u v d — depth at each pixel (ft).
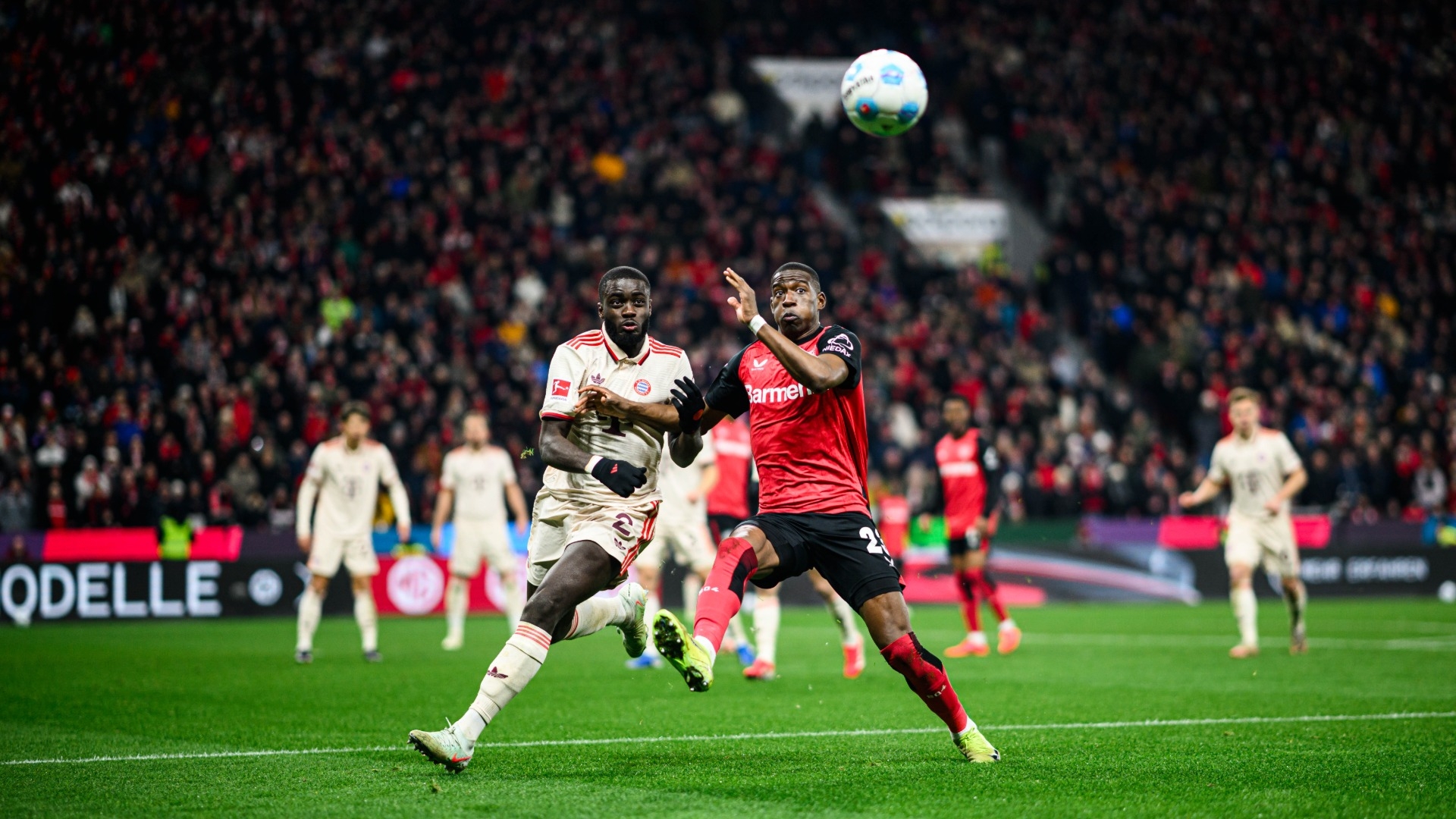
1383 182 176.24
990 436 122.72
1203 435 130.72
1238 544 65.92
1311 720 40.81
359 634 81.46
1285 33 192.54
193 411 97.40
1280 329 147.13
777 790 28.48
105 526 92.43
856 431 32.22
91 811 26.73
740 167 153.89
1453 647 70.18
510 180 138.92
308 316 113.09
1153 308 146.30
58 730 38.93
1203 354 141.49
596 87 156.04
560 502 31.78
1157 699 46.73
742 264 139.85
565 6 167.02
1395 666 59.57
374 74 142.51
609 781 29.66
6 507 90.33
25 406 96.53
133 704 45.37
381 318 116.47
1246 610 65.31
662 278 132.26
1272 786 29.27
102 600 90.74
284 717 41.81
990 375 133.49
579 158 146.30
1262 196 167.12
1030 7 190.60
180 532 93.20
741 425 62.75
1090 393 134.92
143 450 95.40
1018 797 27.78
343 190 128.16
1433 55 199.82
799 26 185.16
